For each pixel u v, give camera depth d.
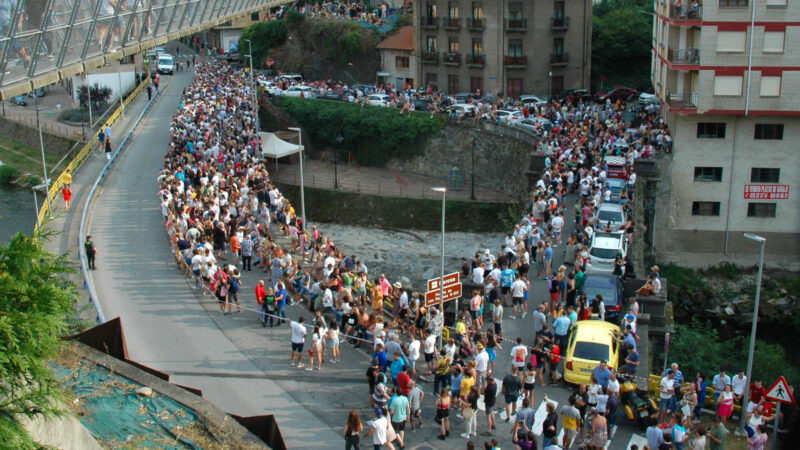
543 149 59.78
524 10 81.44
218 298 34.25
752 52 53.84
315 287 33.88
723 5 53.56
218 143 55.56
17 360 10.66
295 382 28.53
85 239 42.12
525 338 32.28
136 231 43.91
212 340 31.52
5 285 11.28
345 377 29.03
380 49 94.75
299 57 102.06
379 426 22.75
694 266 59.69
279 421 25.88
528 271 39.31
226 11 55.91
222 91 78.75
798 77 53.84
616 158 50.41
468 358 27.50
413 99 82.25
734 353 47.00
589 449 23.45
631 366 27.64
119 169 56.78
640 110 70.75
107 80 89.88
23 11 27.64
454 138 77.25
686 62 55.38
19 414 10.95
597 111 69.25
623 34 86.56
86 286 34.75
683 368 43.59
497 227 69.75
